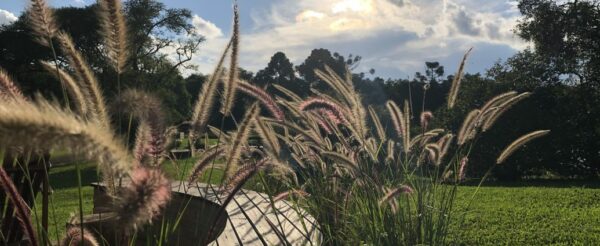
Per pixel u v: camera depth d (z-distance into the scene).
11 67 26.69
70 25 23.17
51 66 1.82
